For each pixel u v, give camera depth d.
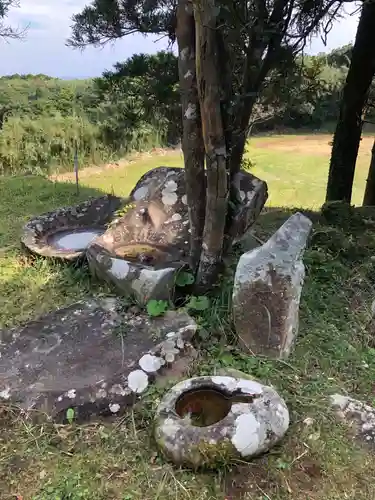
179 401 1.89
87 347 2.33
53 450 1.82
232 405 1.79
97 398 1.98
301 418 1.92
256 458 1.73
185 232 3.29
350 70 4.57
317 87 3.97
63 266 3.29
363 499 1.63
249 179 3.13
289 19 2.56
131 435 1.88
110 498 1.63
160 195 3.46
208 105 2.22
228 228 2.81
